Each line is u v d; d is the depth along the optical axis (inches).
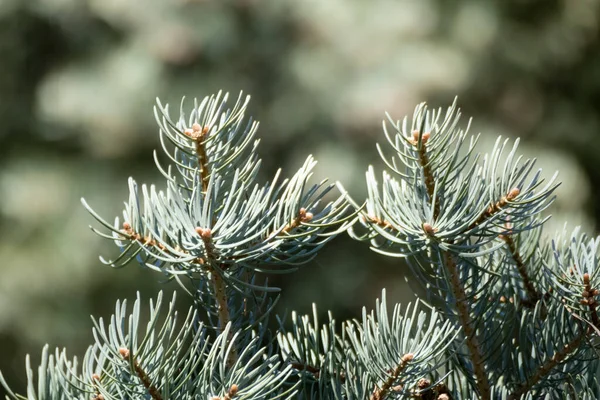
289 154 311.1
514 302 54.8
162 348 42.9
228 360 47.1
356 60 313.3
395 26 318.3
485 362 52.1
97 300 292.8
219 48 310.8
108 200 299.9
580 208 311.3
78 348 292.4
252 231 45.1
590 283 48.6
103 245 295.0
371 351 47.7
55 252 292.2
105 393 42.4
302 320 51.7
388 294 299.6
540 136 333.7
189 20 309.6
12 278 286.8
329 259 300.4
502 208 45.4
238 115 48.4
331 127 307.7
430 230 44.6
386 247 49.2
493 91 331.6
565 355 50.3
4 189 298.8
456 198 45.5
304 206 47.2
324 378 48.6
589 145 338.0
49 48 318.0
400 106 301.6
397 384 47.2
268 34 316.5
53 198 297.0
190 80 307.6
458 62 319.0
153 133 302.5
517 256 54.9
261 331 49.9
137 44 310.8
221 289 47.3
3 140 309.0
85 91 303.6
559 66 339.6
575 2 343.0
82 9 311.7
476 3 336.2
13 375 289.7
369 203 49.0
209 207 44.5
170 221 45.3
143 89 302.7
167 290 274.1
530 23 343.0
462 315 49.4
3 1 307.0
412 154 48.3
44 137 309.7
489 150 312.5
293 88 312.0
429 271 53.5
